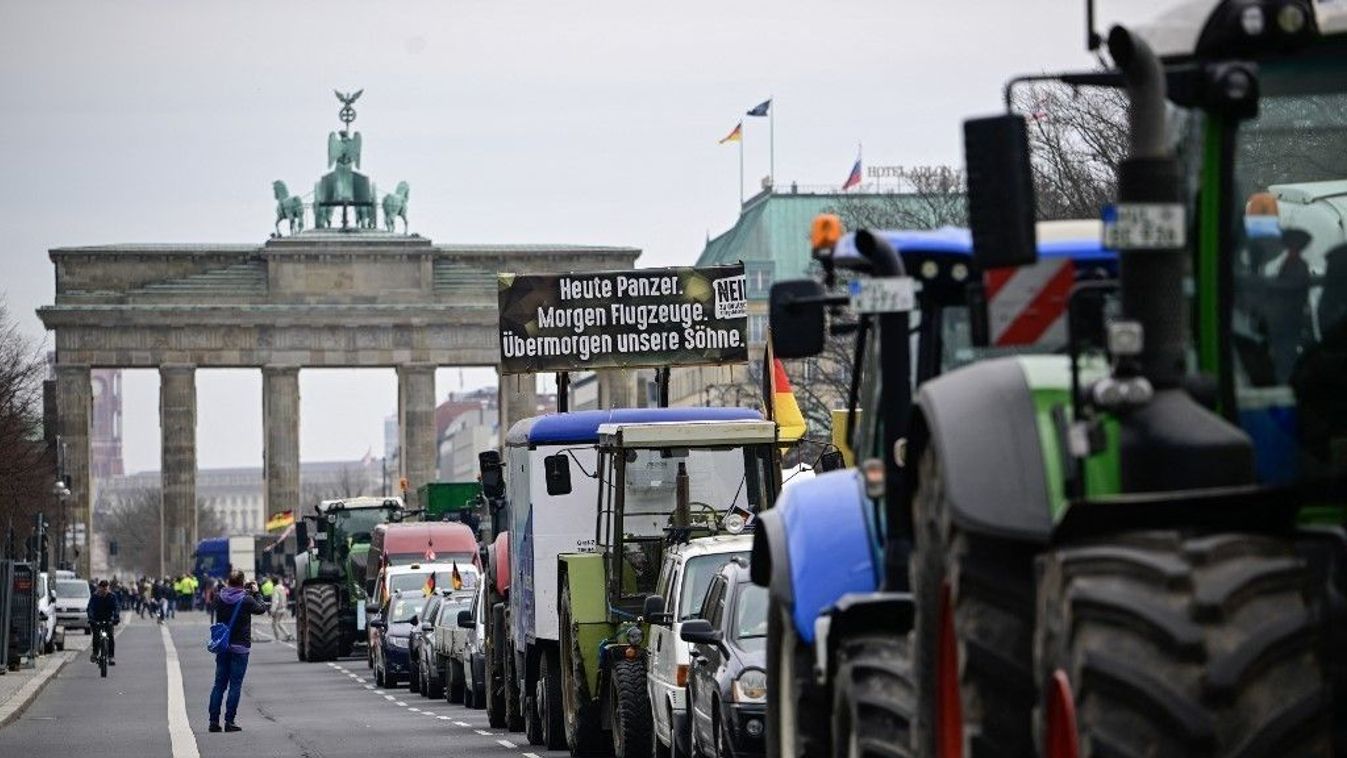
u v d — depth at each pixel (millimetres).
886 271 28531
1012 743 21000
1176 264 19922
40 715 104250
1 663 139375
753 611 53344
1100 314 20422
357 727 91625
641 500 68750
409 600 137000
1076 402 20188
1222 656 17422
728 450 68500
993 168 20000
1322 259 21047
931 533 23188
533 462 75812
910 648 27141
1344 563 18750
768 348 68875
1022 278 22406
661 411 76312
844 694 27547
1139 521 19031
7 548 175250
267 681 145125
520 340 91562
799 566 30984
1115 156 95188
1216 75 20219
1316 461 20500
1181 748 17375
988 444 20703
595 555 68812
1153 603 17828
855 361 32031
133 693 127312
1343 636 18625
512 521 81750
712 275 91812
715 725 52719
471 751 74688
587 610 68562
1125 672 17641
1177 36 20797
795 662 32219
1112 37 19922
